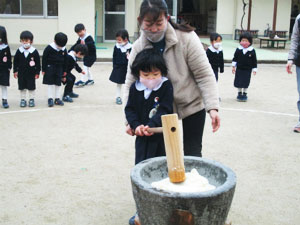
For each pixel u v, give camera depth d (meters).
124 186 4.01
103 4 16.28
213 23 20.14
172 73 2.99
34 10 13.86
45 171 4.34
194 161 2.73
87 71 9.52
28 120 6.39
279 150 5.18
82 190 3.89
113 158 4.78
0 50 6.89
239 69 8.01
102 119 6.56
